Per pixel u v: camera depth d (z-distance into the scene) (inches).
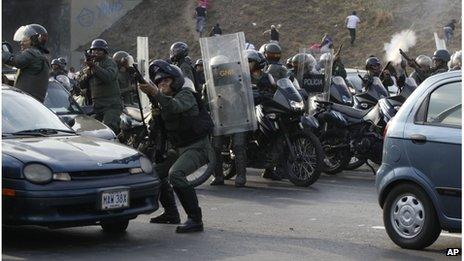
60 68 721.6
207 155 369.7
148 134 397.7
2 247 330.6
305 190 509.0
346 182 547.5
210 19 1859.0
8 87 382.3
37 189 309.9
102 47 535.5
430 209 321.4
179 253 323.6
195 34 1820.9
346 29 1753.2
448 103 323.3
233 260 312.2
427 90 331.6
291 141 522.9
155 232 368.8
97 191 319.3
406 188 330.3
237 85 512.7
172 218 390.3
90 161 324.8
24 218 310.3
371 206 450.0
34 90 482.9
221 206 447.5
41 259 308.8
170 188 386.9
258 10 1850.4
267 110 518.6
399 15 1731.1
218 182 530.3
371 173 598.5
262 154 526.9
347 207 446.9
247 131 524.1
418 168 324.8
